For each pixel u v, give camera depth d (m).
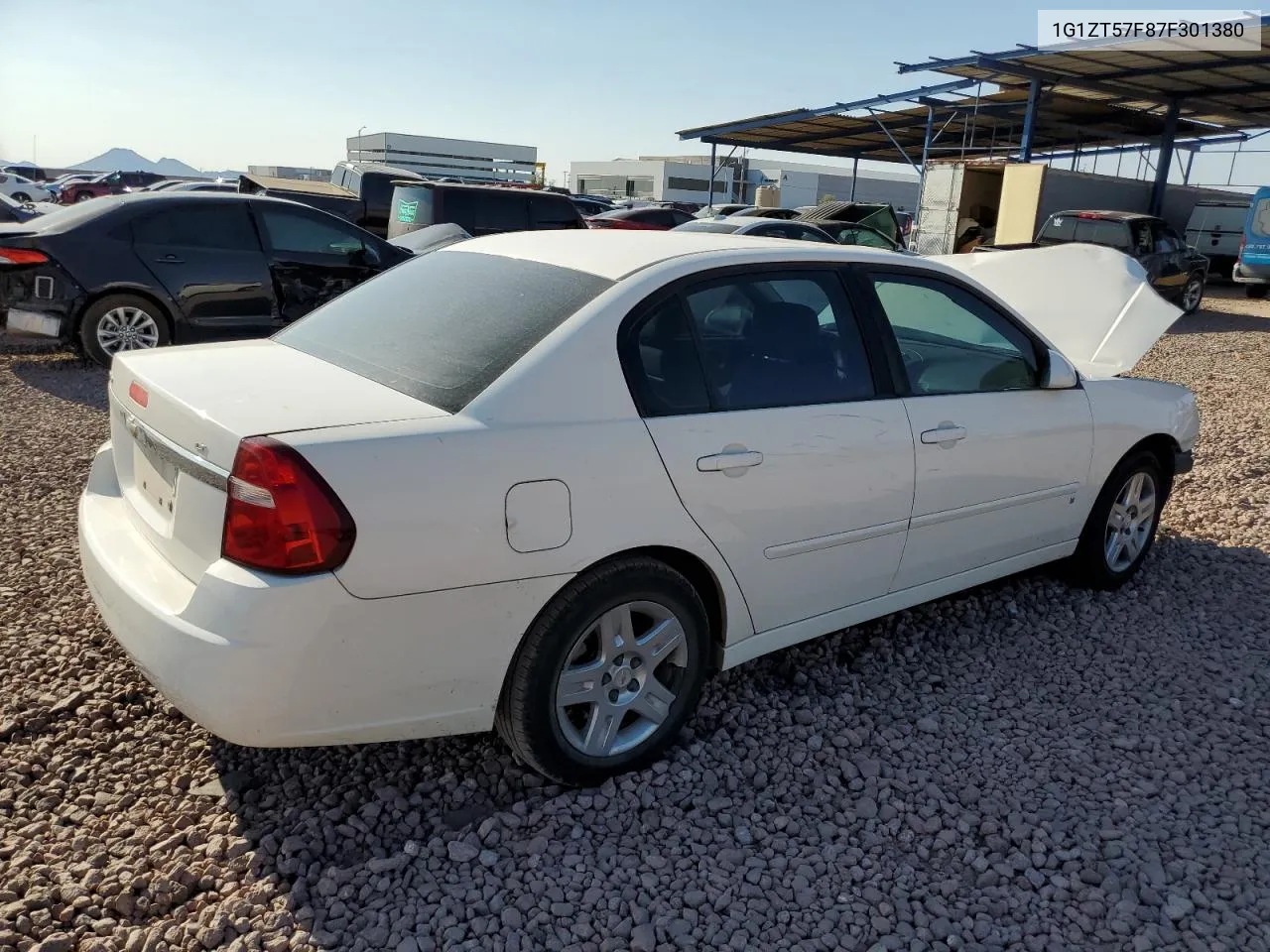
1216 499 6.10
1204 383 10.43
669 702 3.11
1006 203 22.97
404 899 2.50
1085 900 2.60
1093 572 4.58
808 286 3.44
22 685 3.40
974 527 3.91
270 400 2.65
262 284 9.21
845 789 3.08
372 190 16.39
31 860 2.57
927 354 3.76
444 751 3.18
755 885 2.62
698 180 68.94
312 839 2.72
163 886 2.48
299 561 2.37
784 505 3.20
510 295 3.15
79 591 4.15
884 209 22.00
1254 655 4.06
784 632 3.41
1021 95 25.61
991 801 3.01
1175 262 16.75
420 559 2.50
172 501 2.73
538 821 2.84
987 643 4.12
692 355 3.08
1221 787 3.11
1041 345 4.09
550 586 2.71
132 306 8.67
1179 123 30.61
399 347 3.06
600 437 2.79
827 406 3.34
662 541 2.91
